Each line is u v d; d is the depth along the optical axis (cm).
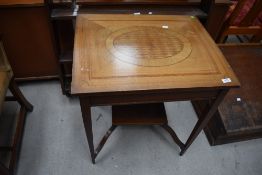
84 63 88
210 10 128
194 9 135
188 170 134
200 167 136
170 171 133
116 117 124
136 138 147
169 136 149
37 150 136
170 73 88
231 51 175
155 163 135
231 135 139
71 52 152
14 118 152
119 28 110
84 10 127
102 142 132
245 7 183
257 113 139
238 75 158
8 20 132
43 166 130
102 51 94
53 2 125
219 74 90
